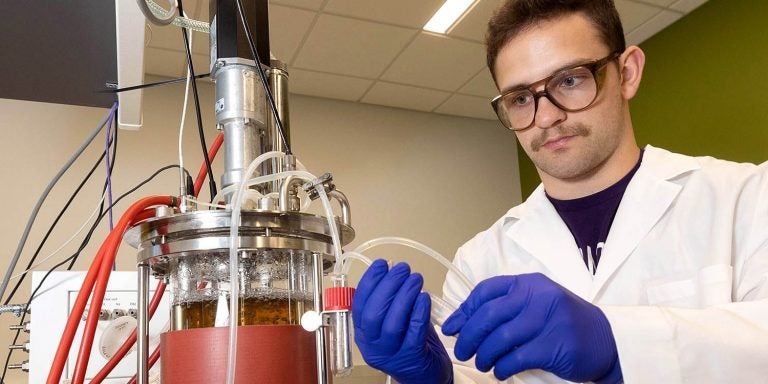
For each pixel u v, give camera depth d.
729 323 0.76
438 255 0.75
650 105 3.45
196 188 0.87
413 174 4.19
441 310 0.76
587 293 1.19
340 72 3.60
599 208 1.25
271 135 0.78
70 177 3.22
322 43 3.23
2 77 1.05
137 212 0.69
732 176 1.19
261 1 0.79
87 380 1.13
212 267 0.65
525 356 0.67
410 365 0.68
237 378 0.57
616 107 1.15
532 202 1.42
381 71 3.61
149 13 0.76
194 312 0.64
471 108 4.29
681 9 3.18
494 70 1.22
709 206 1.16
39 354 1.13
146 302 0.66
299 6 2.88
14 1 0.83
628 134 1.26
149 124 3.45
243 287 0.64
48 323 1.15
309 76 3.64
